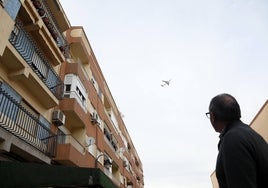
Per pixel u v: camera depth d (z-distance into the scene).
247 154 1.80
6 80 10.24
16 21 10.58
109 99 25.83
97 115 19.61
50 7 15.16
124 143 31.42
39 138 11.27
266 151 1.90
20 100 11.03
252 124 18.47
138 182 40.28
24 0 11.06
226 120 2.21
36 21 12.02
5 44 8.71
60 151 12.45
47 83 12.75
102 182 6.69
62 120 13.61
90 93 18.81
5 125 8.71
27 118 10.62
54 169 5.79
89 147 17.02
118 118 29.84
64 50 15.88
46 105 12.95
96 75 21.78
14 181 4.88
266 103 15.60
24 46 10.75
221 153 2.00
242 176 1.72
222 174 1.99
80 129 16.48
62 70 15.47
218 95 2.38
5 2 8.92
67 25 16.55
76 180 6.22
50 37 13.06
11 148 9.17
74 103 14.34
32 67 11.62
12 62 10.06
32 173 5.26
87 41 20.08
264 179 1.79
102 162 19.70
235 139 1.90
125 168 29.44
